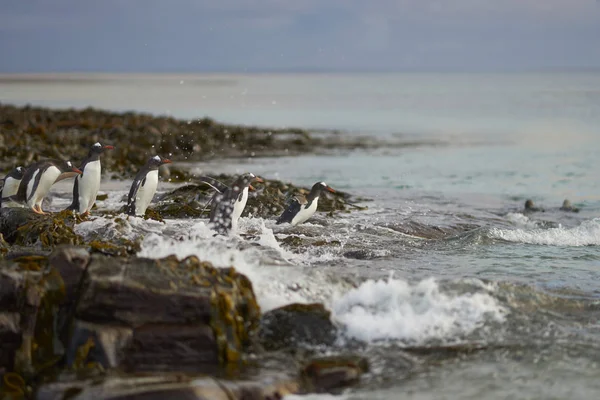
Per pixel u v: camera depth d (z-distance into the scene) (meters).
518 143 43.41
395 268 12.22
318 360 8.55
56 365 8.42
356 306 9.82
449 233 15.98
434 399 7.88
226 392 7.61
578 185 25.86
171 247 10.77
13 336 8.55
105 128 41.75
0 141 28.38
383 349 9.03
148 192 14.74
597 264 13.09
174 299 8.60
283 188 19.78
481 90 135.38
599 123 57.19
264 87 181.62
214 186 13.57
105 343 8.27
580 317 10.14
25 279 8.84
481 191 24.39
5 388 8.09
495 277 11.88
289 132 49.56
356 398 7.91
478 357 8.87
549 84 163.62
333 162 33.16
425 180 27.33
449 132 52.28
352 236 14.55
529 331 9.55
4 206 14.16
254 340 9.04
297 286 10.19
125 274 8.89
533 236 15.08
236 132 43.97
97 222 12.86
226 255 10.73
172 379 7.73
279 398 7.82
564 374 8.44
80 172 14.60
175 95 126.00
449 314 9.85
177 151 34.31
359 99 109.88
